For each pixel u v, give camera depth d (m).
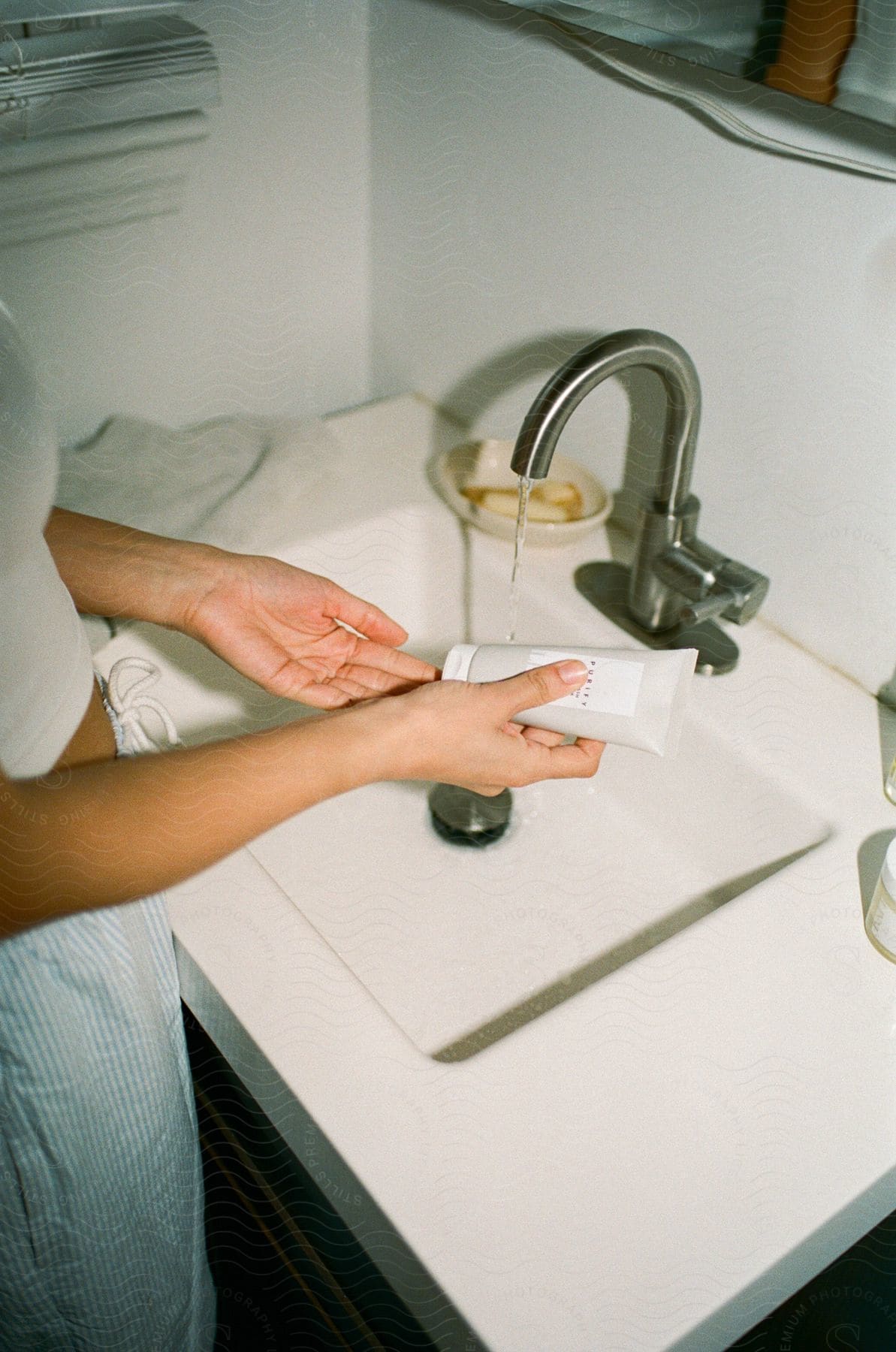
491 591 0.85
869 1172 0.50
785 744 0.70
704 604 0.70
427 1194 0.49
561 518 0.85
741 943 0.59
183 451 0.88
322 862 0.74
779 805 0.68
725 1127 0.52
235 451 0.88
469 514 0.84
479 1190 0.49
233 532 0.83
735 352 0.69
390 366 0.97
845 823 0.66
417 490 0.88
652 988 0.57
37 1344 0.66
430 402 0.96
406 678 0.70
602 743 0.63
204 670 0.78
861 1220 0.52
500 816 0.77
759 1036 0.55
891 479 0.65
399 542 0.87
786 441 0.69
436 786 0.79
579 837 0.77
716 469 0.75
